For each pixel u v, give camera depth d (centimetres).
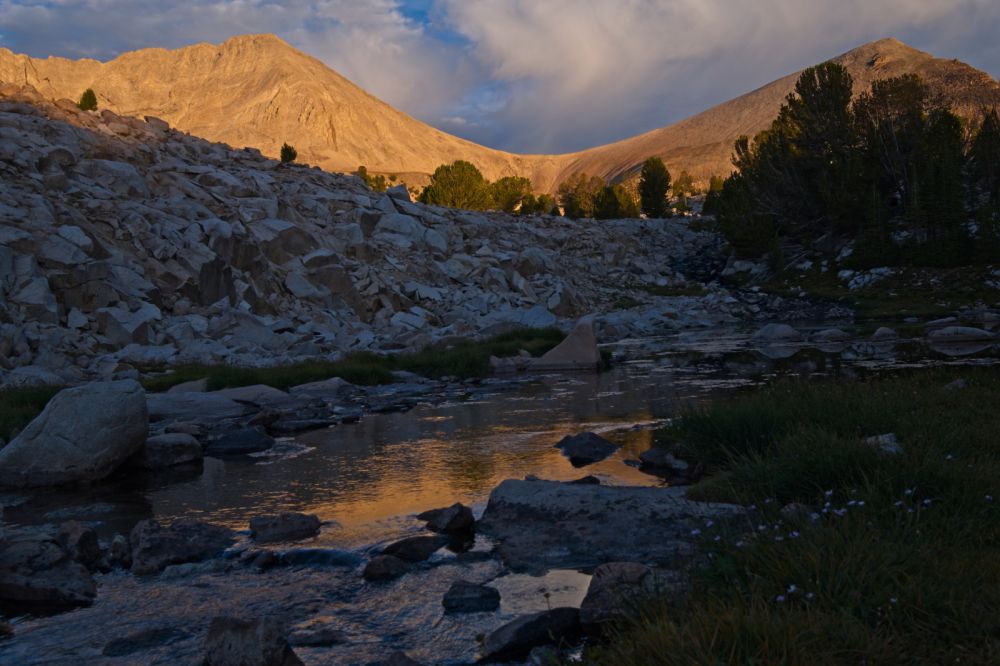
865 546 425
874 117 6328
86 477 948
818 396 975
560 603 489
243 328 2991
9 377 1902
